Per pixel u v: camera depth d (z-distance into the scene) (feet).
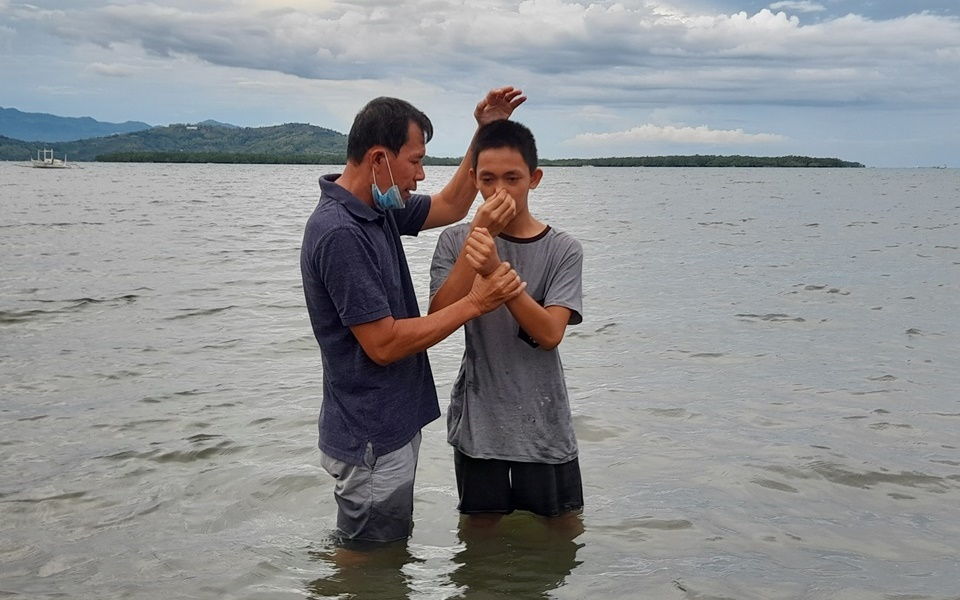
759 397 20.56
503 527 12.98
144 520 13.56
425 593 11.03
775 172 537.65
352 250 10.80
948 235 67.10
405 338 10.90
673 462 16.16
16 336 27.27
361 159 11.07
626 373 22.99
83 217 84.94
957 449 16.83
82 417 18.81
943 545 12.56
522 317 11.18
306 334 27.81
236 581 11.39
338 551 12.10
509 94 12.57
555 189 208.23
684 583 11.24
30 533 13.07
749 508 13.98
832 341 26.91
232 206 113.39
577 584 11.27
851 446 16.97
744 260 49.88
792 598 10.82
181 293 35.99
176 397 20.36
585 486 14.97
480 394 12.25
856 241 62.23
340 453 11.74
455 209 13.19
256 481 15.08
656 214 100.07
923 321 30.19
